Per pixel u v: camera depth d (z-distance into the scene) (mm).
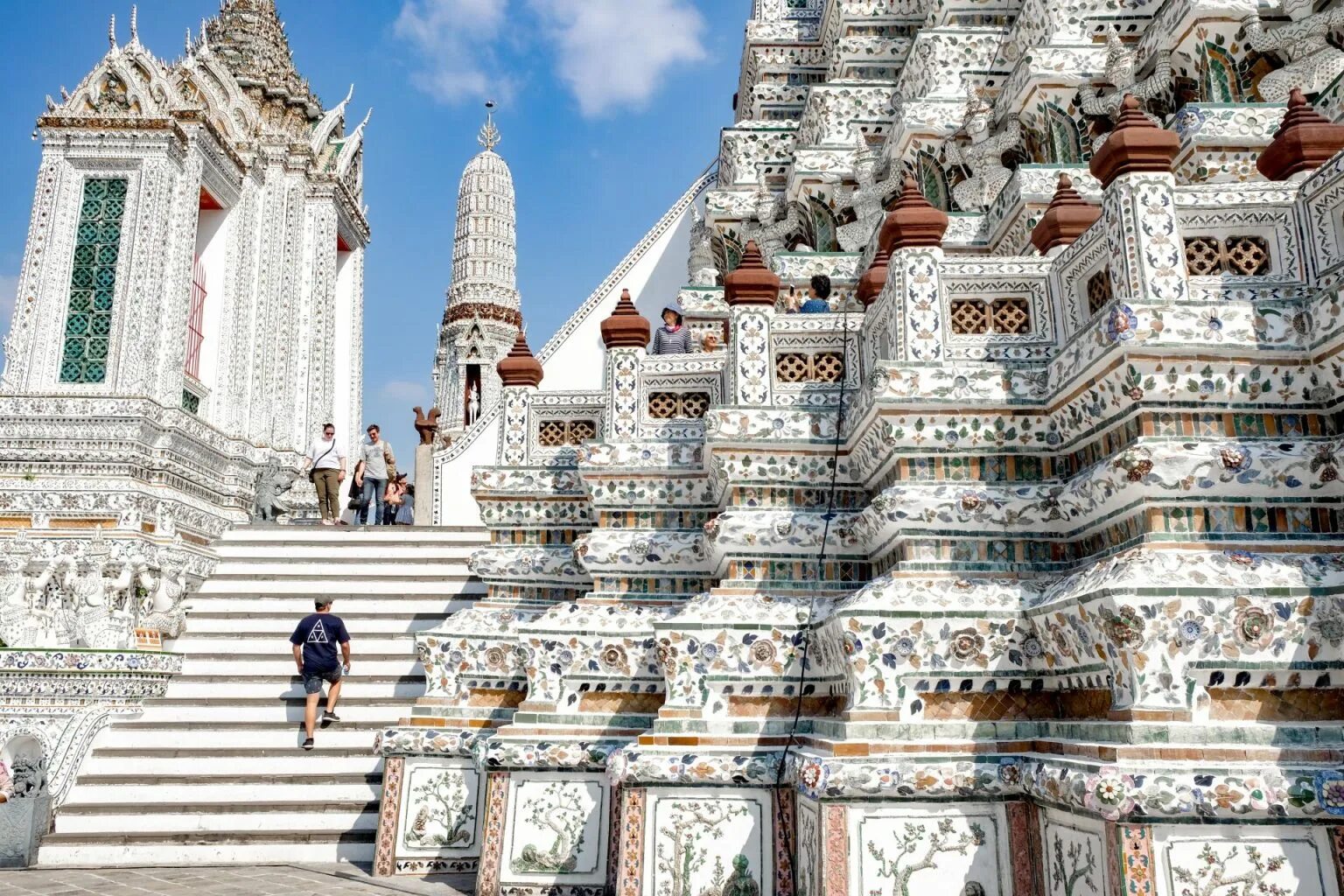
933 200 11000
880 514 6113
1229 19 7754
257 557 15398
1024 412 6074
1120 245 5449
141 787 10320
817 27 15367
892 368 6070
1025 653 5555
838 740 5551
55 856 9492
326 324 22953
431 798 8539
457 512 17828
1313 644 4629
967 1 11711
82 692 11289
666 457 7941
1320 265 5348
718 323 11633
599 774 7461
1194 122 6961
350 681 11961
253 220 20578
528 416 9312
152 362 16500
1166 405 5188
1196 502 5039
